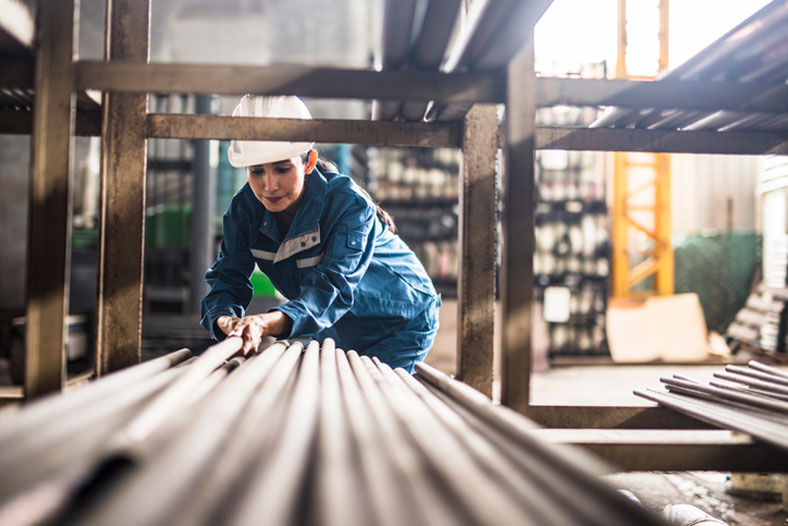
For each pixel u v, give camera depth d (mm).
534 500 629
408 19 1292
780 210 12469
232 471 656
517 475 728
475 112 2043
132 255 1899
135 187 1907
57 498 530
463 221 2043
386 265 2221
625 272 10672
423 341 2361
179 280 8773
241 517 507
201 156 8125
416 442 851
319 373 1460
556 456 735
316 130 1949
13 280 8680
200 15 6691
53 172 1288
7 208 8648
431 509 594
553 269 9586
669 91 1431
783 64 1447
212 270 2105
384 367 1798
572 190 9656
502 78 1425
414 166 9062
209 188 8164
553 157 9633
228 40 7309
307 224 1972
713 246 12211
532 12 1150
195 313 8109
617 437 1391
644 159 10750
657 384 7391
